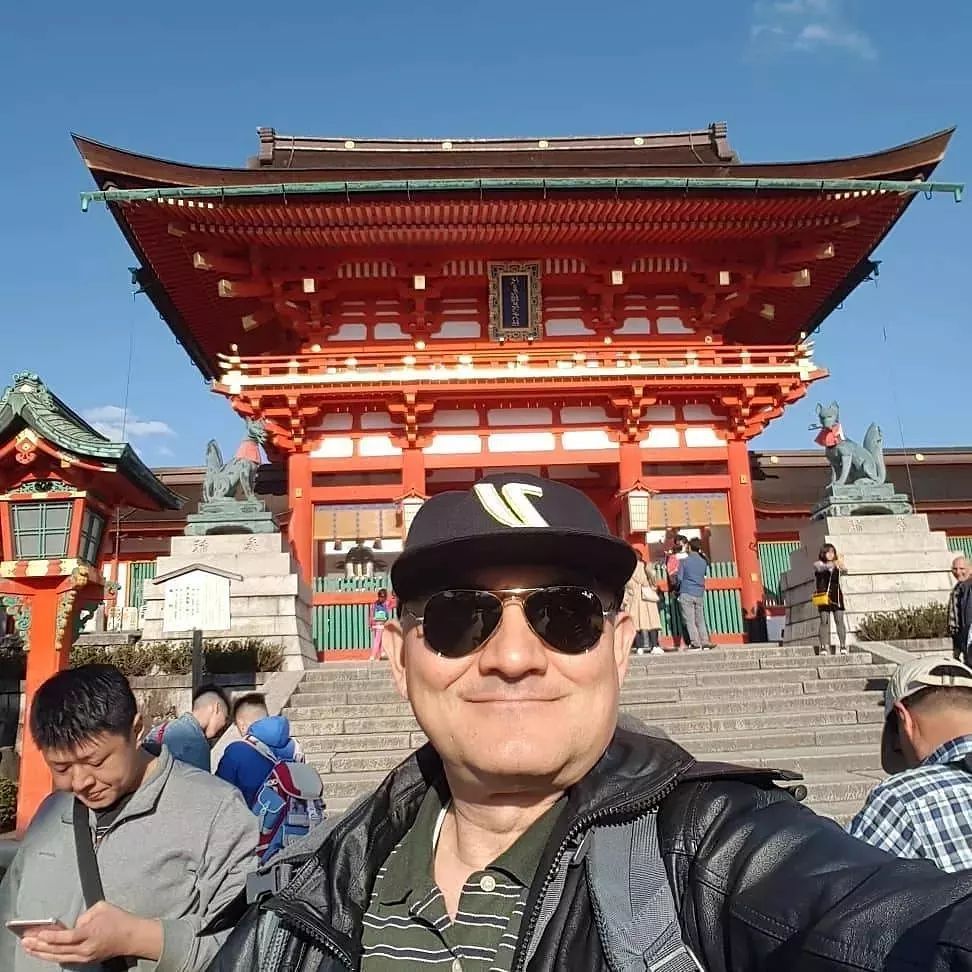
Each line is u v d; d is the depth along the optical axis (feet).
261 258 90.12
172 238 88.79
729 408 93.61
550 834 7.23
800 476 120.88
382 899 7.93
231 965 8.07
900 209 90.43
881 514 72.13
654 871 6.31
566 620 7.51
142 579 113.50
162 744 14.94
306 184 80.33
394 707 52.26
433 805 8.59
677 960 5.86
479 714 7.50
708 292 94.38
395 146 116.67
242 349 115.75
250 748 22.66
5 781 41.88
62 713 13.14
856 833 13.55
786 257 93.35
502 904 7.23
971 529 117.70
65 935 11.55
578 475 105.60
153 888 13.16
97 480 35.65
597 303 96.32
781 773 7.00
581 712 7.48
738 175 86.53
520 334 93.76
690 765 6.94
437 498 8.33
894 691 14.89
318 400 90.48
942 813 12.86
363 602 84.89
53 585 34.42
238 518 70.18
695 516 91.97
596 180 81.76
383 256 91.25
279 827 21.12
